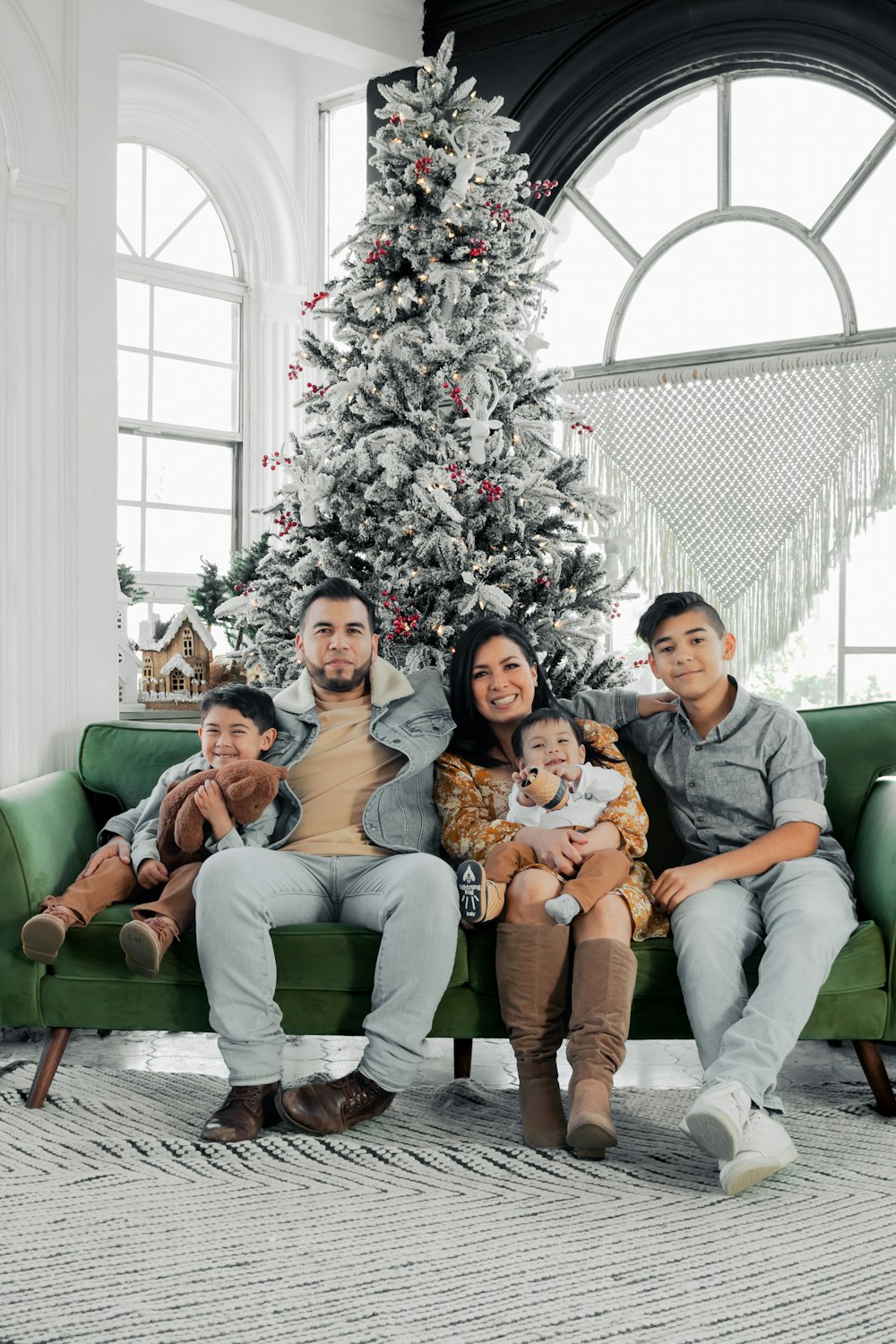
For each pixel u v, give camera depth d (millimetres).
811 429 4277
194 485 5660
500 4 4785
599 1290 1770
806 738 2678
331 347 4000
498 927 2449
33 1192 2150
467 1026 2486
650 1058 3146
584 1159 2309
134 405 5438
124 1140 2416
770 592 4344
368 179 5230
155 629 4969
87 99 3773
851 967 2436
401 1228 1993
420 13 4941
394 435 3619
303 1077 2895
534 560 3768
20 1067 2953
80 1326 1653
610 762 2703
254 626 4129
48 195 3695
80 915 2531
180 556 5617
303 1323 1665
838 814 2764
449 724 2770
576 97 4660
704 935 2377
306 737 2781
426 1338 1624
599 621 3990
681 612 2709
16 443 3648
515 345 3906
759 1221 2025
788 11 4188
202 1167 2270
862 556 4254
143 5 5332
